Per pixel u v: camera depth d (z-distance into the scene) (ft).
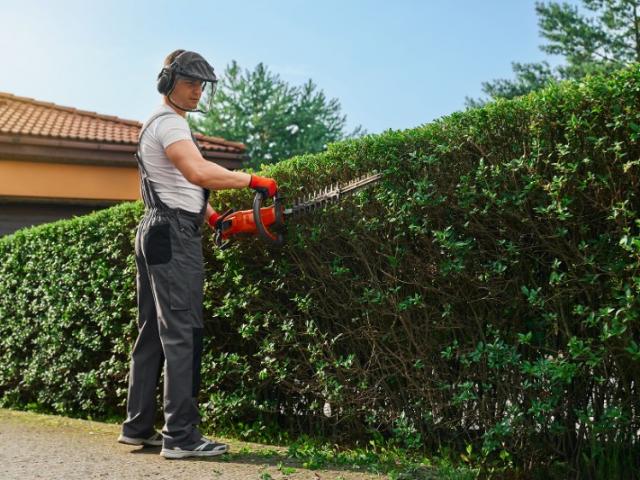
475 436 12.28
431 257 12.02
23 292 23.98
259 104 120.57
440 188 11.91
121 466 12.35
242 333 15.07
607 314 9.88
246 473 11.66
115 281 19.33
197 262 13.37
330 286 13.76
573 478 10.84
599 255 10.34
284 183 14.38
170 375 13.01
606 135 10.12
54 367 21.77
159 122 13.06
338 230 13.39
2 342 24.86
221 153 51.13
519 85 97.86
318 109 121.90
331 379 13.75
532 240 11.09
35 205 47.52
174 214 13.12
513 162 11.01
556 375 10.22
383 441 13.23
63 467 12.41
